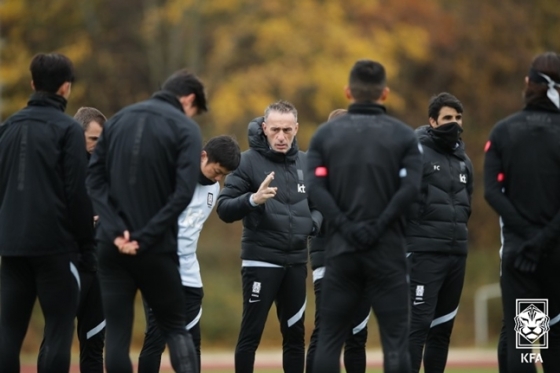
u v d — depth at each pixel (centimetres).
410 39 9219
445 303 3100
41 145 2422
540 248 2367
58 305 2448
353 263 2334
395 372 2291
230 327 8112
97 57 9494
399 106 9125
